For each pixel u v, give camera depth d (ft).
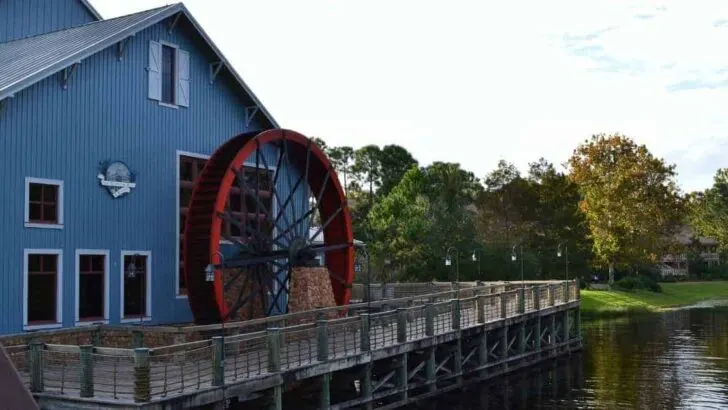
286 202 76.69
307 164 78.89
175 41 70.90
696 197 318.04
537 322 94.94
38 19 77.66
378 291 110.32
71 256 60.64
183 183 70.79
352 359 57.93
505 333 85.40
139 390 40.42
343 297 82.74
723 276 295.07
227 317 67.10
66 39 68.08
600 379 83.10
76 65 61.11
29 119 58.23
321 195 80.48
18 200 57.21
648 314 165.89
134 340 56.49
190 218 66.69
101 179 63.10
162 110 69.05
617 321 148.77
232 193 75.92
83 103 62.23
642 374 86.22
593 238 206.39
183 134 71.00
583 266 188.65
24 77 56.29
